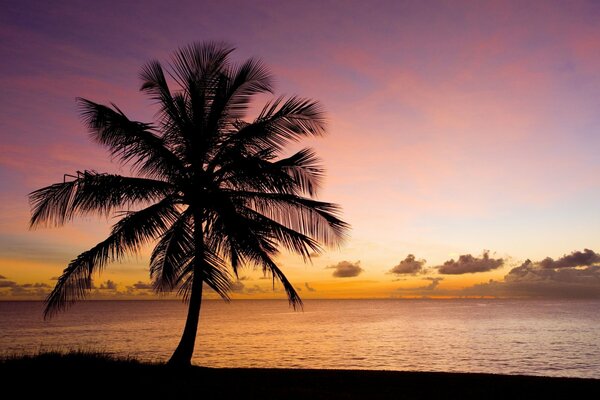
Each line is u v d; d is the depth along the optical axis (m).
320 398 8.56
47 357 11.76
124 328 63.09
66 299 9.86
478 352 34.81
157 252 11.24
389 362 29.08
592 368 26.58
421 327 66.12
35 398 7.78
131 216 10.40
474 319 89.75
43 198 10.20
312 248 11.67
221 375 11.12
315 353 33.50
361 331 58.66
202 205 11.34
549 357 31.67
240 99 12.34
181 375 10.43
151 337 46.53
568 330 57.88
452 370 25.66
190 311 11.30
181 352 10.98
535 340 44.56
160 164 11.36
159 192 11.14
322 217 11.74
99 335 49.16
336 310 171.75
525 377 11.58
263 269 11.28
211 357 30.48
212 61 12.10
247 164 10.68
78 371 10.01
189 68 12.03
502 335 50.75
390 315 116.75
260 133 11.70
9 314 127.38
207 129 11.80
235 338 47.28
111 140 11.07
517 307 187.75
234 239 11.26
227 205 10.94
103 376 9.62
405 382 10.83
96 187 9.98
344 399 8.59
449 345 40.19
